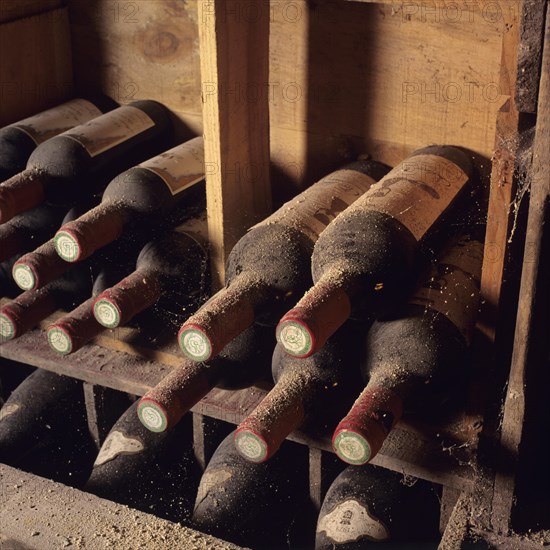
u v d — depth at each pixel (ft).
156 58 5.61
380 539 4.32
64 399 5.45
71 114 5.57
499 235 3.82
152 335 5.15
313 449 4.59
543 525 4.23
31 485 4.66
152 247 4.82
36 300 4.85
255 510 4.64
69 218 5.10
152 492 5.00
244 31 4.68
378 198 4.21
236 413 4.68
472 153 4.84
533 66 3.32
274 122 5.31
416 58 4.78
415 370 3.97
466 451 4.30
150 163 4.99
